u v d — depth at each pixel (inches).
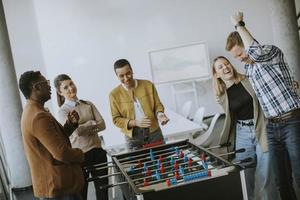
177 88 330.6
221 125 288.4
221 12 325.4
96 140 147.3
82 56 320.8
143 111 150.1
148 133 151.0
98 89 325.7
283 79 124.0
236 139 140.7
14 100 215.5
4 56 211.9
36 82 105.7
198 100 334.3
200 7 323.3
